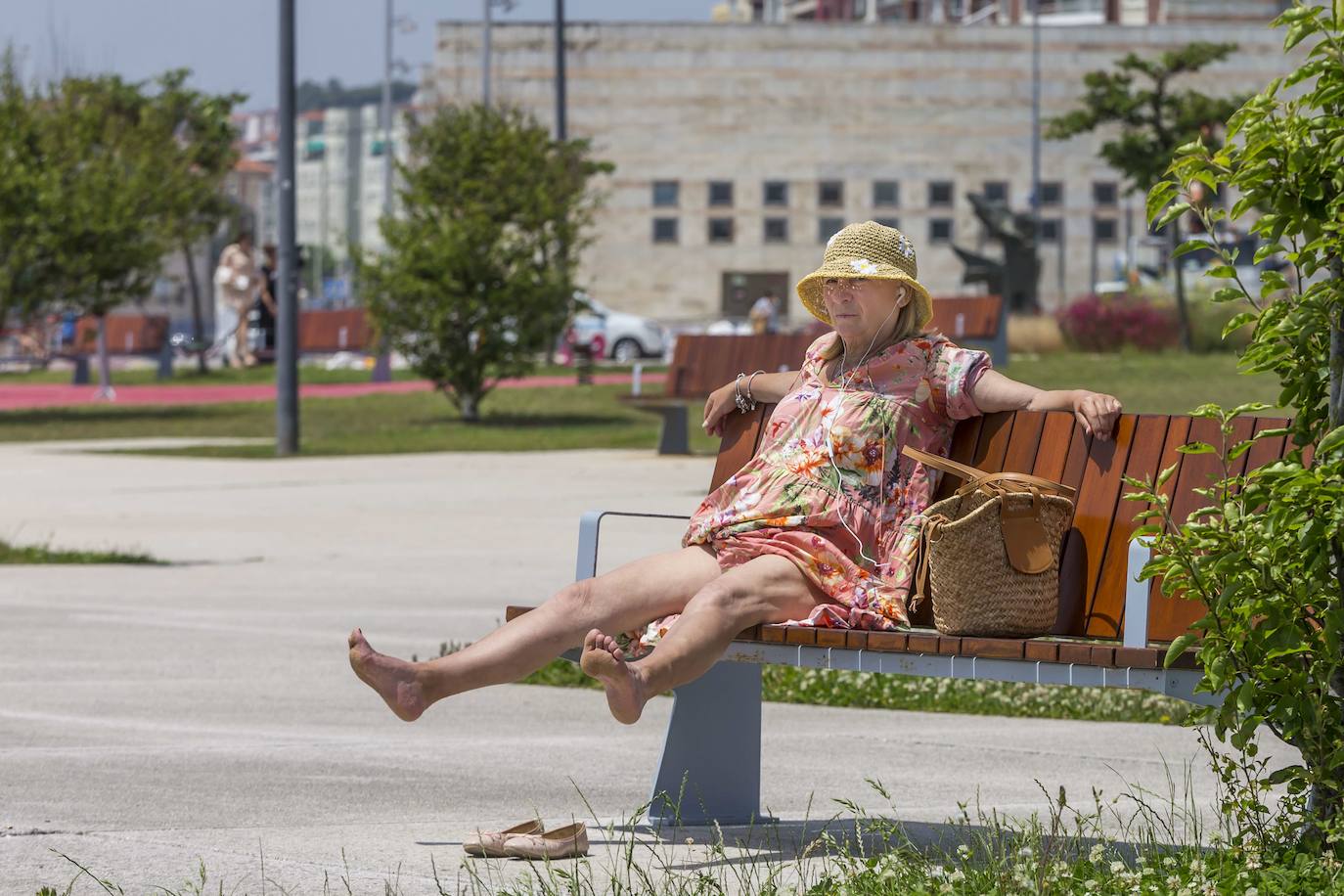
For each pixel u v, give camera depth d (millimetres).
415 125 68188
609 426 63156
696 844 12312
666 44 157750
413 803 13703
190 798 13773
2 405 77438
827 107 158750
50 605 25797
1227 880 9789
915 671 11172
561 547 33156
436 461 51469
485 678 11555
